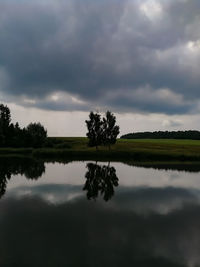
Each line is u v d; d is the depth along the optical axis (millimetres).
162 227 15727
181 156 69062
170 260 11430
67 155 77312
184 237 14117
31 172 42219
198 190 27984
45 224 16109
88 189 28219
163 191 27375
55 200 22672
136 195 25219
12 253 12000
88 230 15117
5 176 37188
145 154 72625
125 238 13945
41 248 12523
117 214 18500
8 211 19000
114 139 86938
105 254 11969
